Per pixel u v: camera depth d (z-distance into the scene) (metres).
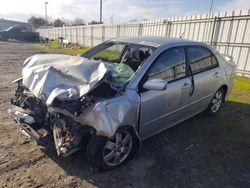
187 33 13.65
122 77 3.38
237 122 5.08
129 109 3.05
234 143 4.17
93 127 2.80
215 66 4.88
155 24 16.23
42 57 3.74
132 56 3.98
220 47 11.91
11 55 16.55
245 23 10.59
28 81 3.24
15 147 3.59
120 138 3.16
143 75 3.34
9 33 38.31
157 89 3.09
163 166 3.37
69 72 3.12
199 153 3.77
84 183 2.91
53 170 3.11
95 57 4.39
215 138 4.30
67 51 21.36
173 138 4.21
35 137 3.15
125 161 3.31
